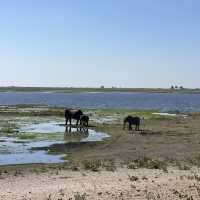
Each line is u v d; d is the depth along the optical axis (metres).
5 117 66.56
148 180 19.28
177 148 34.84
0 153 32.34
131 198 15.67
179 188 17.17
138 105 128.62
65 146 36.22
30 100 164.88
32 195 16.12
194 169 23.62
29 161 28.86
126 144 37.47
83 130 48.81
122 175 21.34
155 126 53.78
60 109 88.19
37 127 51.97
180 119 63.97
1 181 20.59
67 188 17.42
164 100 177.62
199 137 42.41
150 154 31.61
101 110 84.19
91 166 24.70
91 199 15.45
